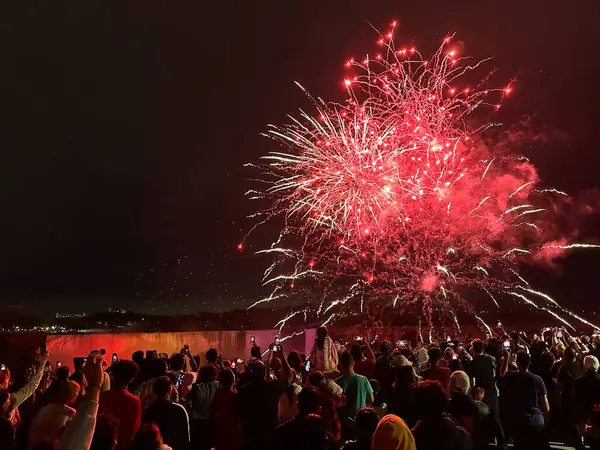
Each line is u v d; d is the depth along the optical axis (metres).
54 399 5.38
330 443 5.33
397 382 6.93
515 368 11.27
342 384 7.37
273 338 19.95
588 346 13.62
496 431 7.43
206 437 7.06
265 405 6.79
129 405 5.68
